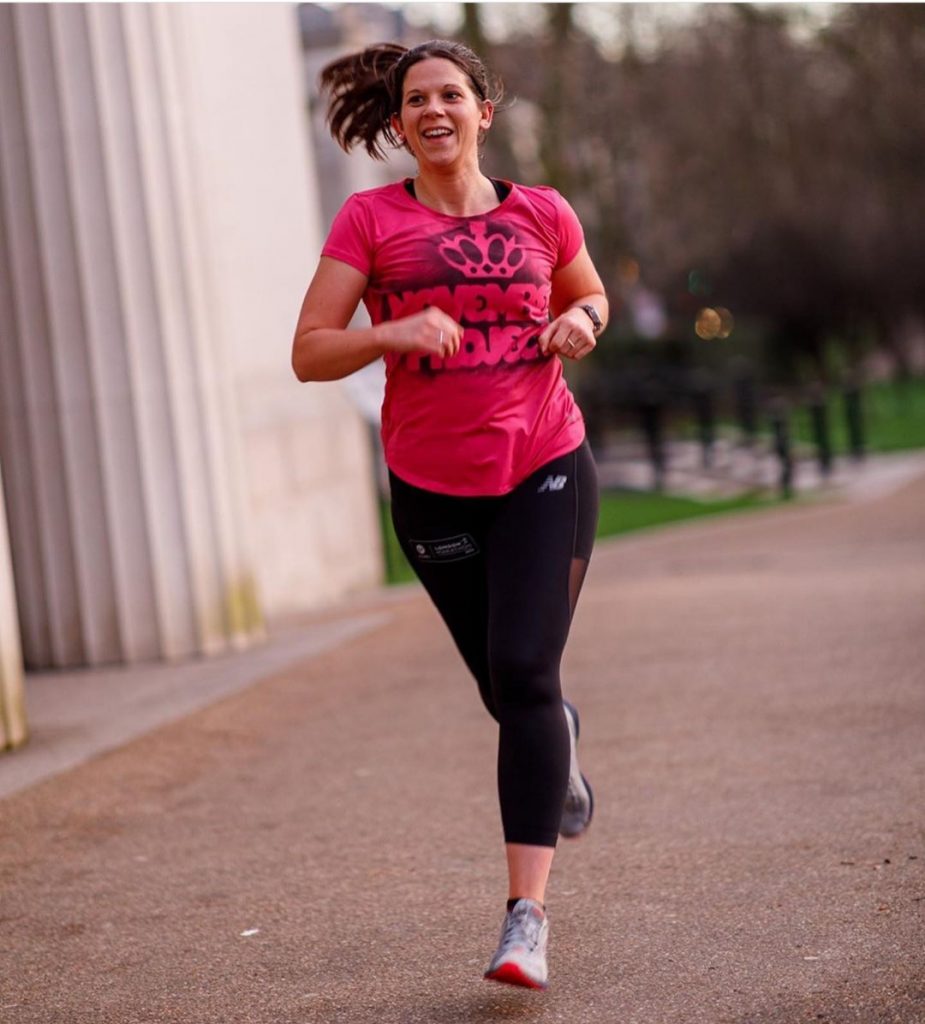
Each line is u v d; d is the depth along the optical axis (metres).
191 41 11.42
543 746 4.59
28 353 10.76
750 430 29.95
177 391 10.88
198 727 8.63
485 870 5.76
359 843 6.25
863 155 33.34
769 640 9.76
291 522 14.23
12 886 6.02
